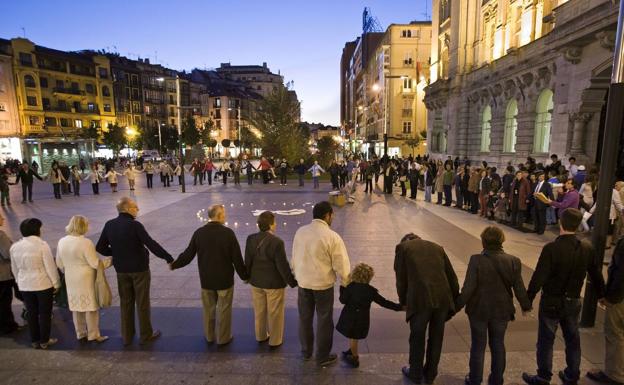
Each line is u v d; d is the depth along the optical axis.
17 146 34.84
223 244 4.45
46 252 4.56
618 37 4.62
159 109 79.88
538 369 3.88
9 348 4.68
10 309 5.08
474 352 3.72
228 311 4.64
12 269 4.64
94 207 15.73
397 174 23.67
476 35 28.52
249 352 4.54
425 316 3.70
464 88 29.67
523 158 20.73
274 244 4.38
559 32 14.81
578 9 14.14
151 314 5.60
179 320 5.40
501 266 3.60
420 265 3.71
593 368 4.13
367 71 78.81
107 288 4.73
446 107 33.28
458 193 15.11
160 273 7.38
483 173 13.60
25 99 53.62
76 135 59.31
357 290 4.06
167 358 4.42
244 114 96.44
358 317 4.06
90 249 4.59
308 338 4.33
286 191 21.30
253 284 4.54
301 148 33.25
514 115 22.86
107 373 4.14
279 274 4.46
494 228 3.73
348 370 4.15
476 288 3.66
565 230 3.76
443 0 35.41
